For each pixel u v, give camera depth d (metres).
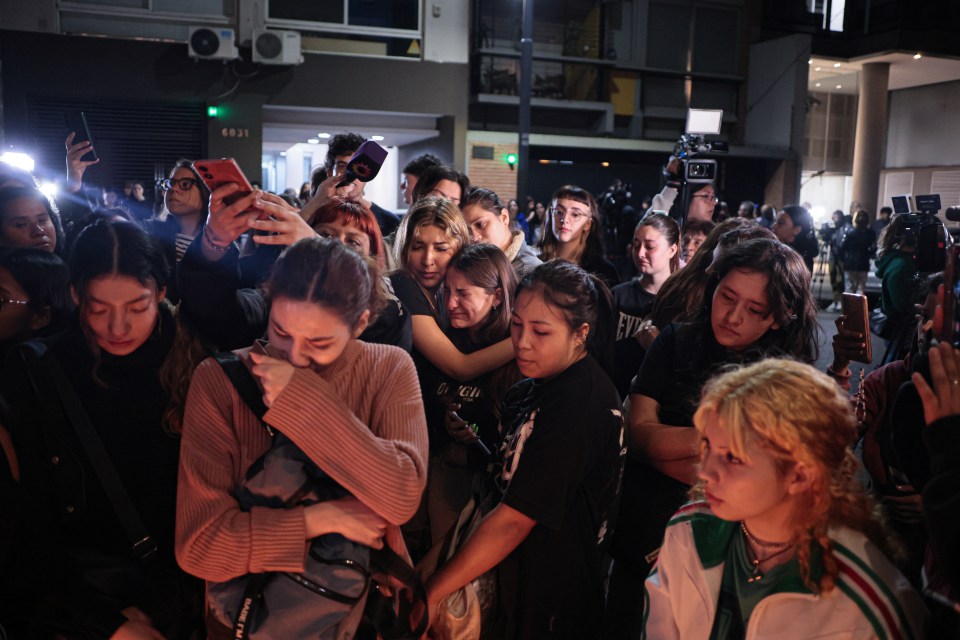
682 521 1.64
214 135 14.59
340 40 15.19
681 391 2.33
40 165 13.73
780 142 19.91
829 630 1.40
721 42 19.91
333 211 2.75
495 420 2.71
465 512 2.22
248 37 14.28
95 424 1.92
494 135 17.27
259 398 1.69
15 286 2.27
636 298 4.12
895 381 2.31
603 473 2.08
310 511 1.60
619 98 18.84
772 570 1.48
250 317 2.23
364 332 2.38
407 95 15.73
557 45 17.97
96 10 13.60
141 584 1.85
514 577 2.07
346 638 1.64
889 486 2.20
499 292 2.80
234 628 1.60
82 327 1.94
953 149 29.23
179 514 1.64
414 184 5.08
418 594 1.82
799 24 21.23
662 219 4.05
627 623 2.40
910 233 4.83
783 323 2.23
